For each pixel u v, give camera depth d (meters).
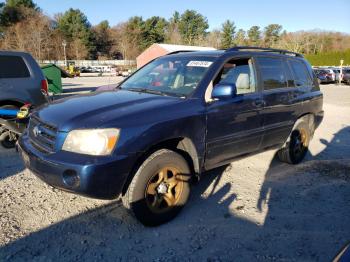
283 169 5.45
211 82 3.98
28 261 2.93
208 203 4.10
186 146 3.69
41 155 3.21
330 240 3.43
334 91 23.30
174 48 44.19
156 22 96.25
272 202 4.23
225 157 4.16
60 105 3.67
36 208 3.79
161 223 3.56
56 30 84.81
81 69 62.19
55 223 3.52
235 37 87.56
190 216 3.78
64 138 3.12
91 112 3.30
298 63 5.62
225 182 4.76
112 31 100.75
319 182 4.96
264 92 4.61
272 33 93.19
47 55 73.69
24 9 76.94
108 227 3.49
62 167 3.01
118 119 3.15
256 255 3.14
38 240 3.22
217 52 4.41
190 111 3.60
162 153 3.40
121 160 3.05
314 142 7.53
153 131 3.25
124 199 3.35
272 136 4.85
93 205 3.93
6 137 5.91
